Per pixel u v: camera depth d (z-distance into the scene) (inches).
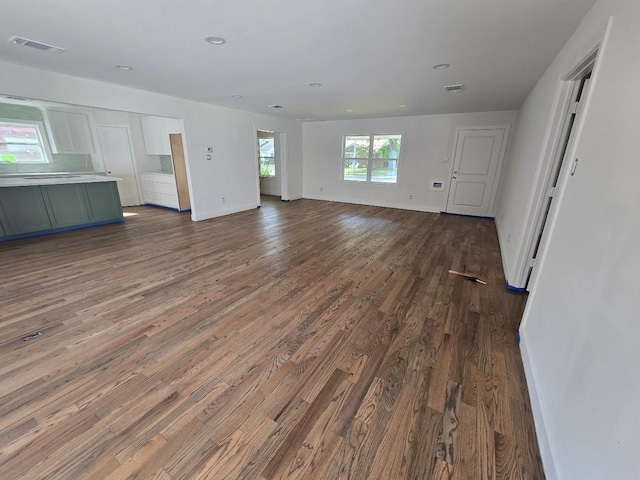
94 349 77.1
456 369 71.2
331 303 102.3
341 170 314.2
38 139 228.4
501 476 47.5
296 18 78.7
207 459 49.6
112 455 49.9
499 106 203.8
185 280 119.3
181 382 66.3
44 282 116.6
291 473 47.6
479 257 149.3
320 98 187.3
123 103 161.3
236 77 138.5
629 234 36.9
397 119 270.4
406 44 96.0
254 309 97.8
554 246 66.8
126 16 78.1
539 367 61.6
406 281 120.4
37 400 60.9
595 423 37.1
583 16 73.2
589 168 54.4
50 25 83.7
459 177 251.9
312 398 62.4
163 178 265.7
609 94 51.2
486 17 76.9
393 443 52.9
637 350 31.2
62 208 191.2
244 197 266.1
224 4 71.7
